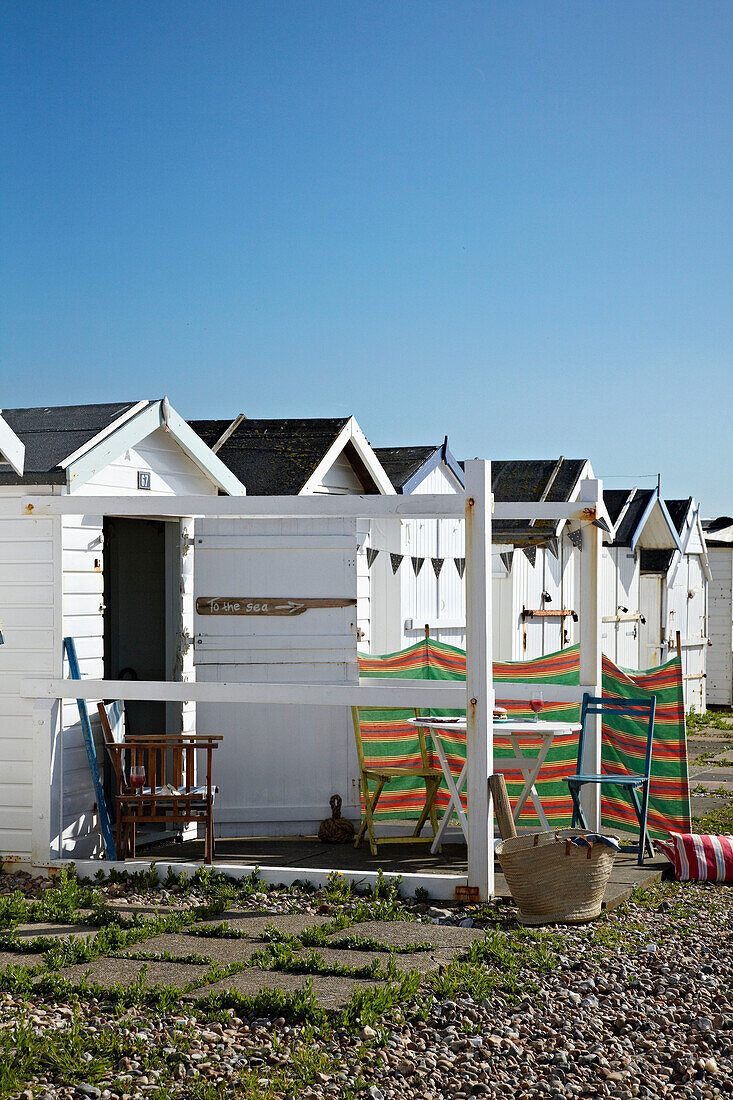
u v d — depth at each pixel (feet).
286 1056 16.44
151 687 27.20
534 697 30.19
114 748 29.12
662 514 72.43
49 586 28.63
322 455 39.14
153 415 31.71
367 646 36.73
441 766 30.86
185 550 33.73
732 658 86.89
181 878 27.04
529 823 32.71
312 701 25.94
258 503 26.55
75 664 28.81
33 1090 15.25
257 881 26.78
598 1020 18.40
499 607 54.44
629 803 31.58
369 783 33.78
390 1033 17.28
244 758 33.68
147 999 18.51
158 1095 15.01
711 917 24.76
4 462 28.02
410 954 21.20
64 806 28.53
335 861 29.81
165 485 33.01
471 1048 17.06
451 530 47.78
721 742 62.95
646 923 24.17
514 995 19.20
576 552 63.36
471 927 23.65
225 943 21.91
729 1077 16.49
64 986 18.79
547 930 23.07
